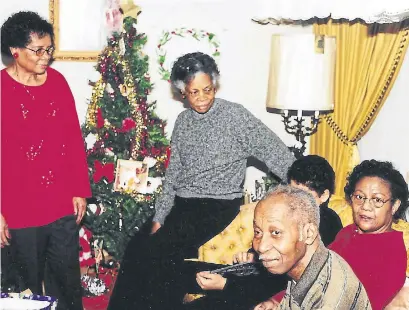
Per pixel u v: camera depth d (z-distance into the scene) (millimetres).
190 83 3336
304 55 3719
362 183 2582
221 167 3449
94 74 4578
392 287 2426
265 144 3434
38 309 2119
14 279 3414
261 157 3465
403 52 4043
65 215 3486
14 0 4469
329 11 3918
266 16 4121
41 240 3438
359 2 3832
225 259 3279
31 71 3281
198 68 3324
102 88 4281
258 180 4648
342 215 3260
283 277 2639
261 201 1943
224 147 3432
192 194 3496
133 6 4414
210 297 2879
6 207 3342
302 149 3996
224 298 2707
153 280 3441
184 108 4621
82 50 4516
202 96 3354
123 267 3525
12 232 3367
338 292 1874
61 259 3514
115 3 4430
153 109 4445
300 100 3752
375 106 4133
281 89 3787
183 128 3516
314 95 3746
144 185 4266
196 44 4590
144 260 3502
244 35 4574
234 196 3488
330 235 2945
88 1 4469
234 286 2666
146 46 4586
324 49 3732
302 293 1896
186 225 3488
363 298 1917
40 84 3359
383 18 3797
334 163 4242
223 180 3467
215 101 3439
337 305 1864
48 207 3418
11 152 3299
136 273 3488
